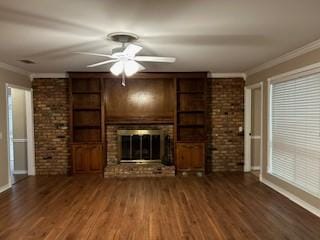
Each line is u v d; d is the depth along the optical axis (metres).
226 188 5.10
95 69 5.75
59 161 6.40
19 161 6.50
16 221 3.58
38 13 2.58
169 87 6.54
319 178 3.71
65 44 3.64
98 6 2.42
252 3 2.35
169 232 3.23
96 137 6.50
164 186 5.27
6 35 3.24
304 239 3.03
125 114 6.54
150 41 3.51
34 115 6.32
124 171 6.06
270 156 5.18
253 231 3.24
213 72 6.28
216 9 2.48
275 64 4.86
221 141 6.52
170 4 2.37
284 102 4.65
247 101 6.41
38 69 5.70
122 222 3.53
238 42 3.60
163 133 6.48
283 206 4.09
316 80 3.75
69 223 3.51
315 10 2.52
